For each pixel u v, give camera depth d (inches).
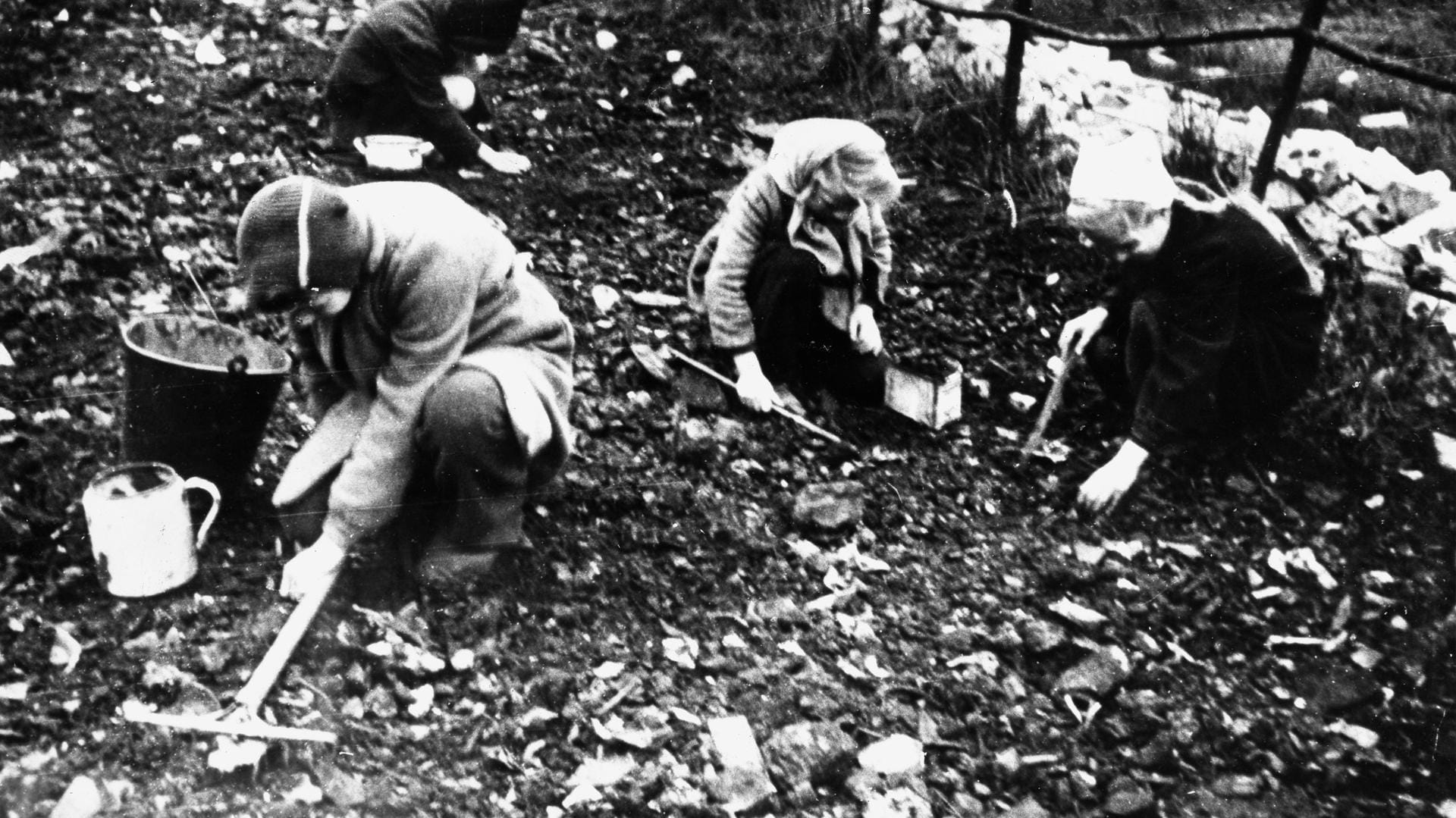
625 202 177.0
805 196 142.9
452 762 108.5
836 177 141.4
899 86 203.5
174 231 152.9
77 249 146.4
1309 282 145.6
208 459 119.8
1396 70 157.4
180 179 159.9
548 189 175.3
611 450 142.2
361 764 106.3
